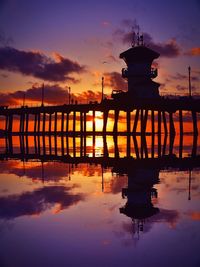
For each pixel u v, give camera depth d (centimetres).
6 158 2853
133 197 1254
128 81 5222
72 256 684
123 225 891
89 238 789
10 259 670
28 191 1376
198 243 754
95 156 2978
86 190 1398
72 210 1048
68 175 1848
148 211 1043
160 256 683
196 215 995
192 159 2691
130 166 2242
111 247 733
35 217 965
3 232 833
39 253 698
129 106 5275
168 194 1316
